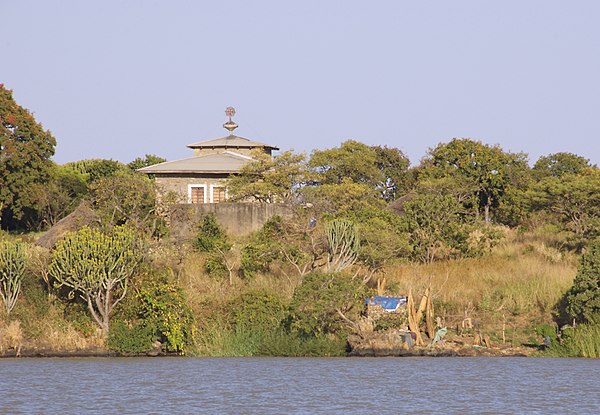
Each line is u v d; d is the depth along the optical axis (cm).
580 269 16838
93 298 17188
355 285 16400
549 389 12488
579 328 16562
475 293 18250
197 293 18000
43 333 16762
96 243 16662
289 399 11788
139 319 16962
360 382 13138
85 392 12338
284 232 19162
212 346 16738
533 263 19500
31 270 17862
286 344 16525
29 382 13212
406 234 19800
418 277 18762
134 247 17325
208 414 10831
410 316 16675
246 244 19800
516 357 16100
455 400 11694
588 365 14925
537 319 17525
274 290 17950
